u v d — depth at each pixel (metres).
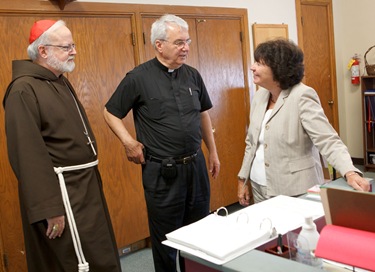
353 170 1.54
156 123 2.12
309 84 4.81
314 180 1.82
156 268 2.28
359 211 1.08
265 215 1.47
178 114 2.13
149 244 3.31
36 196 1.69
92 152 1.96
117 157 3.06
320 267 1.17
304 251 1.18
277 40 1.80
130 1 3.07
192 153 2.19
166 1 3.31
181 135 2.12
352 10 5.12
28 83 1.77
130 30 3.09
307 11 4.70
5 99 1.80
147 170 2.16
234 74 3.88
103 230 1.95
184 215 2.25
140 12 3.12
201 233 1.32
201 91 2.36
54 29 1.86
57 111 1.81
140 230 3.23
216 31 3.71
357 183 1.47
